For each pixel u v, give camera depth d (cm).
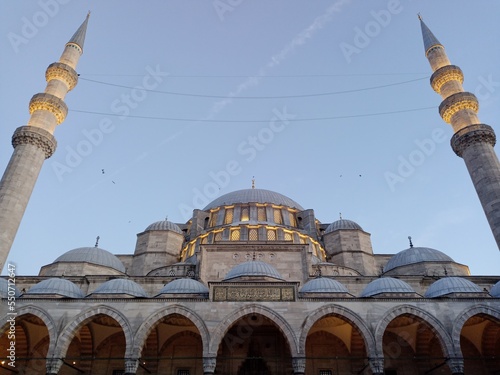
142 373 3628
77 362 3691
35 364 3650
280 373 3609
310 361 3672
